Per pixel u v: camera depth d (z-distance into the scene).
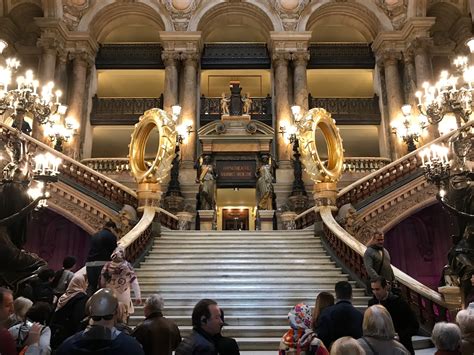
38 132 16.05
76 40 19.25
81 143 18.80
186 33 19.30
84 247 15.11
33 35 20.12
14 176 8.51
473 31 18.92
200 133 18.17
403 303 4.14
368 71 21.11
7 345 2.78
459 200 7.92
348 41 22.25
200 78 20.16
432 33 20.36
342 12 20.44
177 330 3.64
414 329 4.06
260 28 20.88
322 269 9.45
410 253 15.05
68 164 12.48
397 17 19.69
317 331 3.48
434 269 14.84
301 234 11.59
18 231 7.98
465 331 3.05
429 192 12.57
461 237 7.79
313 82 22.33
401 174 12.81
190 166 17.78
